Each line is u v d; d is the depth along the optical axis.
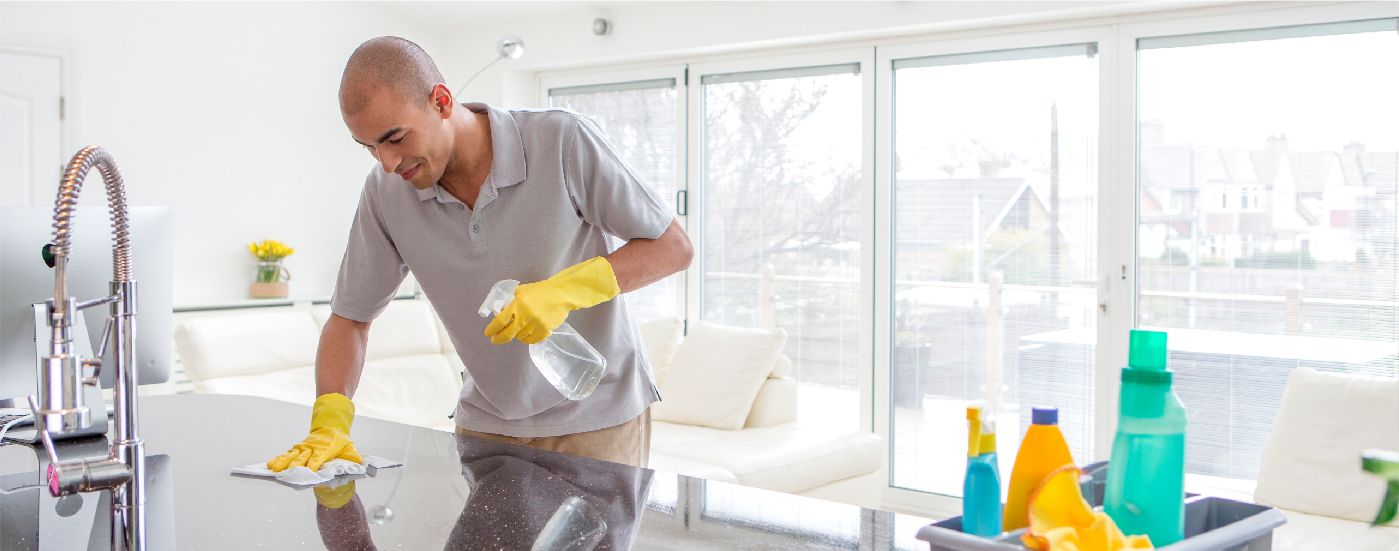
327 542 1.20
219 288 5.01
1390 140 3.60
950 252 4.47
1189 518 1.09
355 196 5.59
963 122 4.41
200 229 4.93
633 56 5.12
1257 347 3.87
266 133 5.17
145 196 4.73
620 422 1.92
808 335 4.86
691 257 1.85
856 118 4.68
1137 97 4.05
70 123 4.49
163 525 1.27
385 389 4.46
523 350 1.85
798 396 4.91
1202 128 3.93
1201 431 4.00
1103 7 3.90
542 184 1.80
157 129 4.76
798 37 4.60
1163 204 4.02
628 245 1.80
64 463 1.18
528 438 1.89
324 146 5.43
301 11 5.27
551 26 5.37
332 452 1.58
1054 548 0.92
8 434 1.93
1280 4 3.74
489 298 1.54
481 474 1.53
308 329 4.38
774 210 4.94
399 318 4.65
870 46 4.59
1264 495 3.22
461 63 5.73
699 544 1.18
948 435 4.52
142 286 1.89
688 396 4.39
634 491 1.43
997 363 4.39
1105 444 4.13
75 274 1.79
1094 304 4.15
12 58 4.33
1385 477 1.30
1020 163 4.29
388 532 1.24
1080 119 4.14
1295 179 3.77
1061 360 4.23
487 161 1.82
